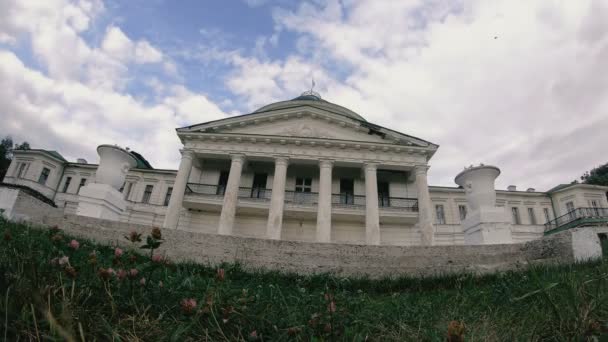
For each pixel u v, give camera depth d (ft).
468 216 32.58
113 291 7.52
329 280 18.83
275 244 22.72
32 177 104.68
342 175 79.87
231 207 66.74
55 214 25.26
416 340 8.00
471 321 9.60
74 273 6.57
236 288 12.23
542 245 20.99
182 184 69.36
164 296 8.22
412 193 77.82
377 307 10.91
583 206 104.58
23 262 6.90
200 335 7.00
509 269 19.48
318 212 66.54
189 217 75.36
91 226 23.41
